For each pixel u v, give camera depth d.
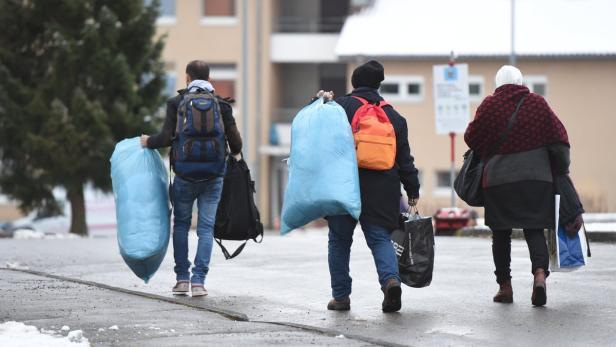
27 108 44.47
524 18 73.19
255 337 11.45
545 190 14.20
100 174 44.56
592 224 30.75
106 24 44.78
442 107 35.34
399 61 71.62
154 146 15.47
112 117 44.41
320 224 65.25
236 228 15.66
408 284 14.04
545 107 14.25
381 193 13.55
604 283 16.50
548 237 14.80
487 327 12.30
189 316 13.02
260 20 76.19
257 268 19.75
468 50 70.69
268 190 76.06
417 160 71.69
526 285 16.31
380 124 13.59
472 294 15.36
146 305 14.05
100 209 62.34
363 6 75.00
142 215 15.36
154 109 46.22
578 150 70.88
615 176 70.50
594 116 70.81
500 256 14.45
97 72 44.38
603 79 70.69
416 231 14.05
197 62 15.53
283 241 29.22
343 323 12.68
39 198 45.75
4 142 44.94
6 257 22.64
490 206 14.34
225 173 15.70
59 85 44.69
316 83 81.50
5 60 45.03
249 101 76.12
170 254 22.94
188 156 15.10
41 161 44.44
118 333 11.69
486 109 14.30
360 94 13.92
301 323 12.66
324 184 13.42
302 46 77.19
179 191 15.30
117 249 25.66
